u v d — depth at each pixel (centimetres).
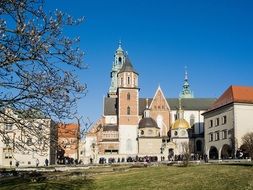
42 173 5644
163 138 15525
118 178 4544
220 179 3884
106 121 15988
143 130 14900
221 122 11756
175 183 3903
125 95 15462
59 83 2422
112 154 14625
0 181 4688
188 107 16575
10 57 2261
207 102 16788
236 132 10794
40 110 2408
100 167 7412
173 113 16525
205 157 9750
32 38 2295
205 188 3562
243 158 9206
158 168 5756
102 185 4078
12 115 2417
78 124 2536
